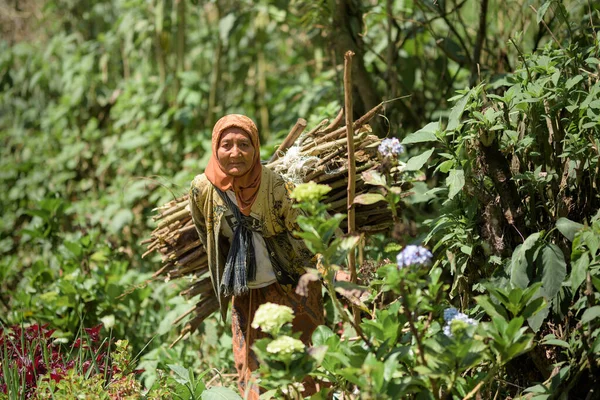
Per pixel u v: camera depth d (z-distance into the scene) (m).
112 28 7.58
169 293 4.92
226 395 3.28
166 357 4.30
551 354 3.17
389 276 2.66
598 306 2.83
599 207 3.26
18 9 8.88
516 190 3.28
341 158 3.68
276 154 3.70
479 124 3.27
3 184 7.25
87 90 7.57
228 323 4.61
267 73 7.61
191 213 3.47
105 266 5.10
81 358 3.74
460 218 3.37
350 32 4.95
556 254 3.07
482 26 4.68
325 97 5.66
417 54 5.19
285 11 6.31
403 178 3.87
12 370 3.57
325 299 4.31
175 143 6.59
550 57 3.60
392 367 2.67
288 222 3.33
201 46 7.40
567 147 3.32
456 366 2.66
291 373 2.70
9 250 6.29
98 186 6.89
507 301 2.84
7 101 8.42
